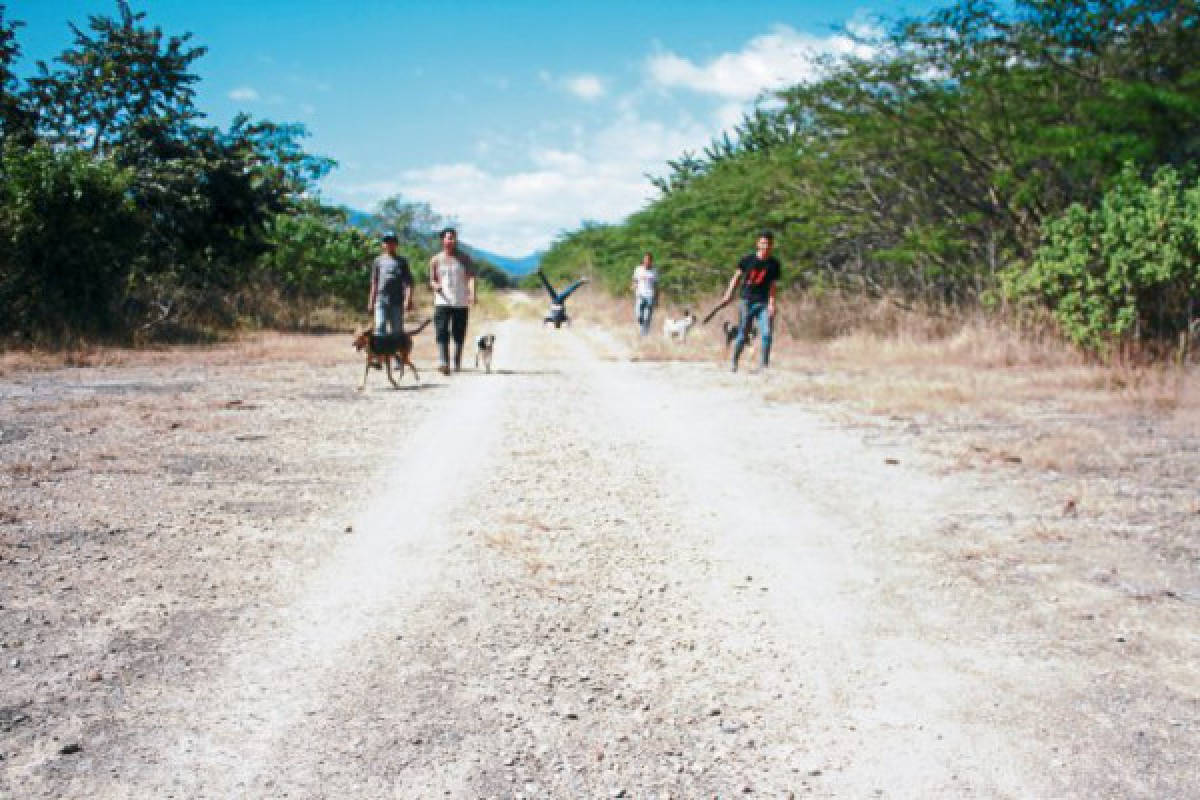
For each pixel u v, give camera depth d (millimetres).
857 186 18719
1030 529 5180
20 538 4699
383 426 8320
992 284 15375
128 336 15336
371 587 4219
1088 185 14391
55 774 2621
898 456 7215
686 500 5887
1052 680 3361
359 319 24578
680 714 3104
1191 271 10984
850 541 5035
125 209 15492
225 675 3285
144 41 18547
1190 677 3373
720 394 10805
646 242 31562
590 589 4266
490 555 4711
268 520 5219
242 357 14383
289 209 22203
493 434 8039
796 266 19578
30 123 16984
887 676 3406
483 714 3059
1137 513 5445
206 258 19984
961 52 14844
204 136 19453
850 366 13562
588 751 2848
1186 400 9211
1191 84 13219
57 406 8773
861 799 2617
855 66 15836
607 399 10367
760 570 4562
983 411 9211
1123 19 13398
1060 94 14523
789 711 3135
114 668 3305
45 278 14609
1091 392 10164
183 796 2539
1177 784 2678
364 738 2879
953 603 4117
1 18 15875
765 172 21047
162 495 5664
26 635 3553
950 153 15805
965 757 2840
